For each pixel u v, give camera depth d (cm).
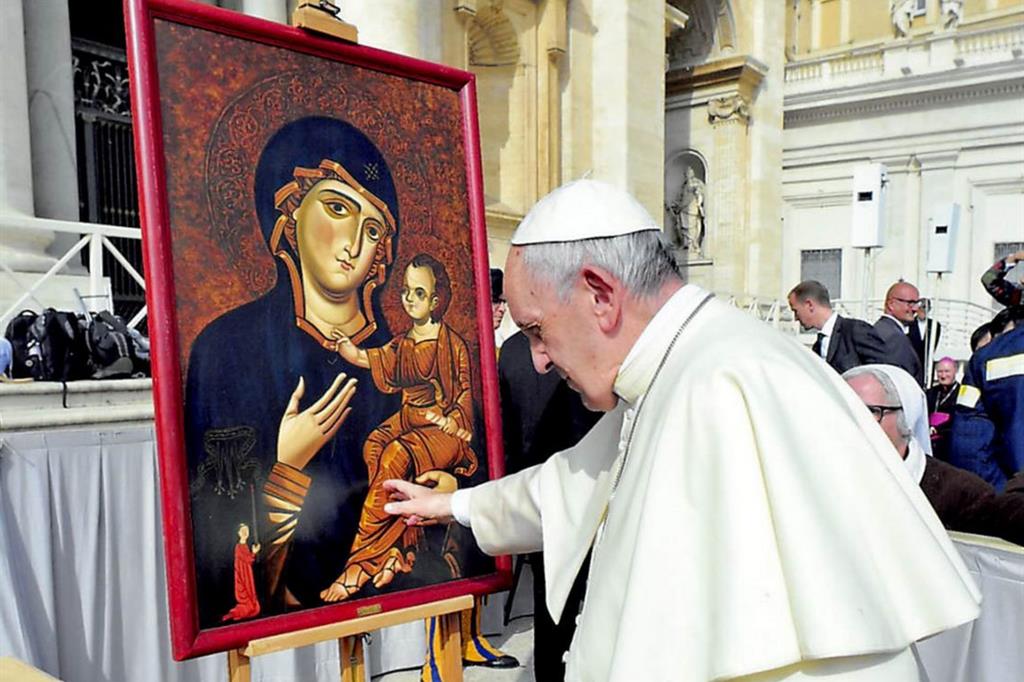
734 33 1462
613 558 125
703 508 115
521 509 185
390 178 199
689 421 120
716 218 1498
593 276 137
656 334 137
